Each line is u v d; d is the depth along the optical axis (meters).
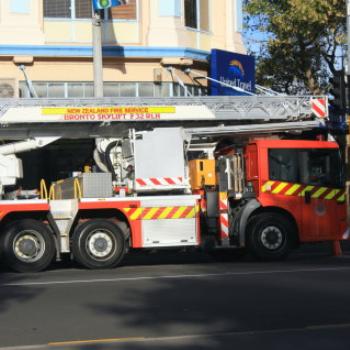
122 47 21.27
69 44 21.23
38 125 15.02
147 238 13.92
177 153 14.34
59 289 10.51
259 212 14.66
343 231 14.98
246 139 15.61
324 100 16.55
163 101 15.47
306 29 24.36
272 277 11.44
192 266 13.93
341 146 19.16
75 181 13.80
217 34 23.61
